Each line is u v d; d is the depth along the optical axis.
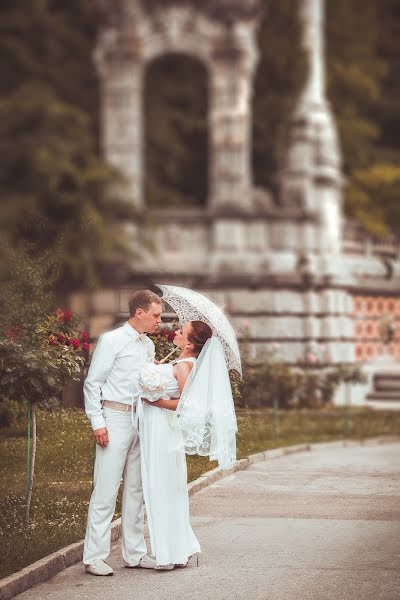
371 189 53.62
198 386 11.49
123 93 42.59
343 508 15.14
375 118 63.22
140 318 11.48
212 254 41.62
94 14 49.66
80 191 41.44
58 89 52.97
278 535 13.21
